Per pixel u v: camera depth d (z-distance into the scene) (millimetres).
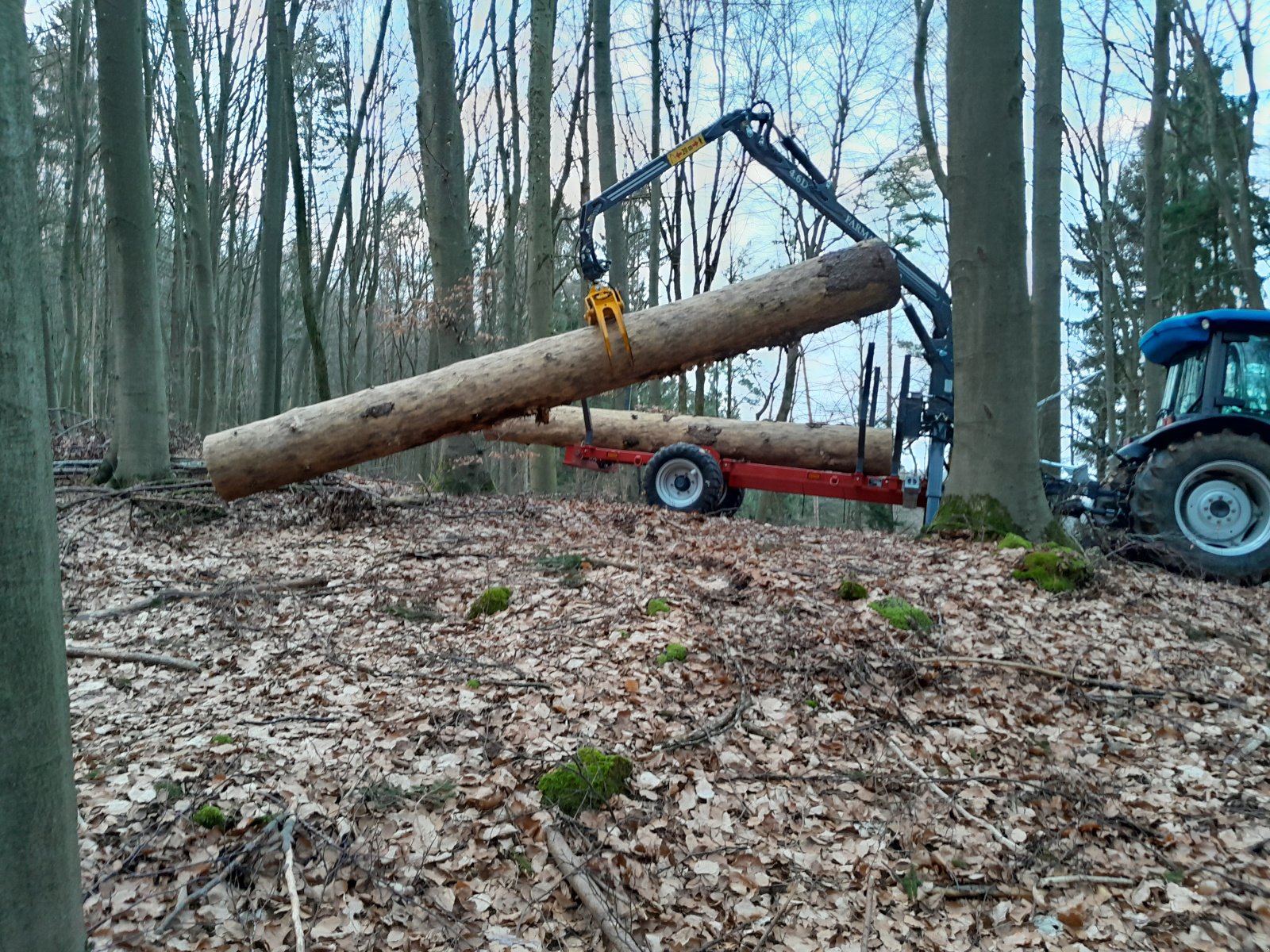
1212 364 7121
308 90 23172
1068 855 3445
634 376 5777
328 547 7098
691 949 2975
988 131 6715
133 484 8352
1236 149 14367
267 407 14805
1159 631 5223
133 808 3318
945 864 3408
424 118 10125
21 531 1479
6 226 1437
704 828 3537
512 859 3262
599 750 3805
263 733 3949
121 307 8312
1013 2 6656
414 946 2863
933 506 8172
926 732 4227
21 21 1487
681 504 9094
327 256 16969
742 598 5461
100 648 5004
